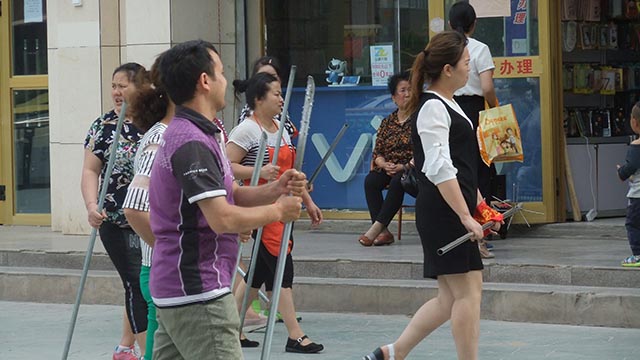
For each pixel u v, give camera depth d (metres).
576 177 18.64
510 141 15.70
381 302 14.82
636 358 12.09
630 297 13.51
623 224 17.72
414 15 18.84
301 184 7.96
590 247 16.52
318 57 19.64
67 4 19.58
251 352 12.98
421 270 15.18
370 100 19.25
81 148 19.55
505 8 17.83
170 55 7.57
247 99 12.75
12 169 21.44
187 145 7.34
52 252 17.36
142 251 10.41
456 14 15.98
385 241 17.17
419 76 10.40
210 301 7.40
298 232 19.20
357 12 19.31
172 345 7.81
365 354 12.71
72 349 13.50
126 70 11.41
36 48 21.16
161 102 9.66
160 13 18.86
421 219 10.23
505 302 14.10
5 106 21.42
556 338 13.12
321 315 14.92
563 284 14.48
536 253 15.88
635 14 19.56
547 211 17.86
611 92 19.48
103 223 11.40
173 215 7.43
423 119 10.16
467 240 9.99
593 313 13.69
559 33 17.95
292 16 19.73
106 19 19.36
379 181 17.44
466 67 10.33
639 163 14.38
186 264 7.39
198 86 7.53
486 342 13.01
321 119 19.61
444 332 13.80
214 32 19.38
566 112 18.94
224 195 7.34
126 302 11.44
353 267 15.53
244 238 8.24
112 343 13.82
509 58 17.86
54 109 20.11
